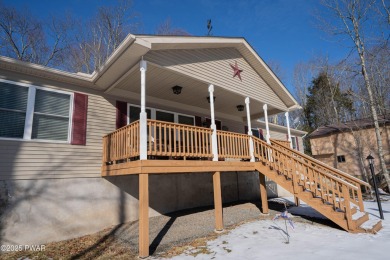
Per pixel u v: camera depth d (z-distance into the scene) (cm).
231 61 950
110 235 685
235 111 1250
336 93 2775
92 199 735
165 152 628
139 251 525
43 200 645
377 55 1501
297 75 3653
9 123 634
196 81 828
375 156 1956
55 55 2509
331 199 680
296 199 1084
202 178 1098
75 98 765
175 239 633
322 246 521
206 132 755
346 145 2152
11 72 659
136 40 586
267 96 1102
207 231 692
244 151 882
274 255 486
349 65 1639
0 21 2170
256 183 1409
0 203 580
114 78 764
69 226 674
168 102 1027
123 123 868
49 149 684
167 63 712
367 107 2594
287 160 789
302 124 3525
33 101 682
